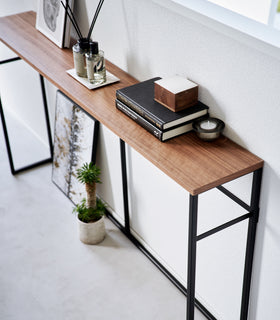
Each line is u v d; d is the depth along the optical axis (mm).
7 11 2938
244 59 1460
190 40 1631
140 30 1853
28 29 2406
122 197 2586
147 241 2510
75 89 1943
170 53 1753
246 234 1788
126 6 1867
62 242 2584
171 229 2248
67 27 2182
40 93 3074
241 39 1428
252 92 1485
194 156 1570
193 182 1460
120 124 1729
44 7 2293
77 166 2725
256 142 1554
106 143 2484
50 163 3199
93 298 2285
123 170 2354
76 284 2354
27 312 2227
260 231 1722
